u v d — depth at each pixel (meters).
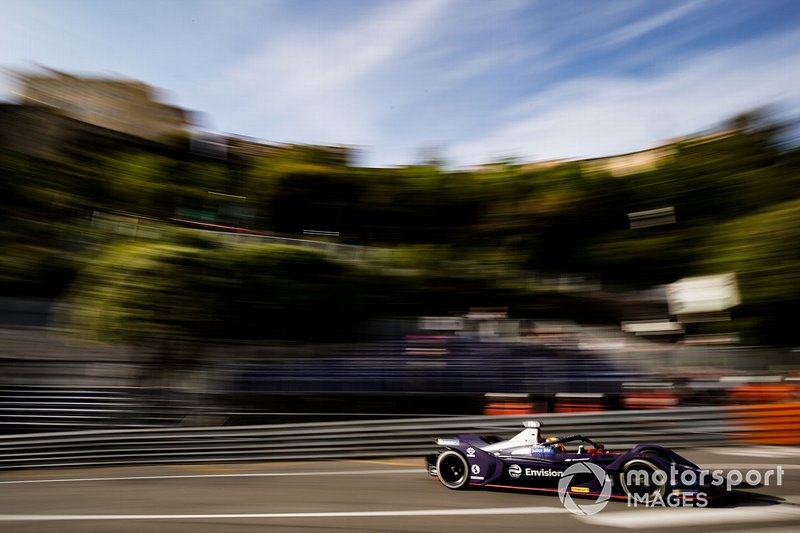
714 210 26.19
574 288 25.88
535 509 5.76
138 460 9.17
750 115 27.16
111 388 10.59
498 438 7.14
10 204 25.34
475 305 22.80
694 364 12.00
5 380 10.45
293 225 32.03
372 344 15.08
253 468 8.80
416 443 9.34
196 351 14.02
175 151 36.38
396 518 5.53
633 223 27.50
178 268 14.66
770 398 10.07
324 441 9.34
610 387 11.68
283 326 15.71
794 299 15.65
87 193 28.69
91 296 14.37
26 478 8.41
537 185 30.08
